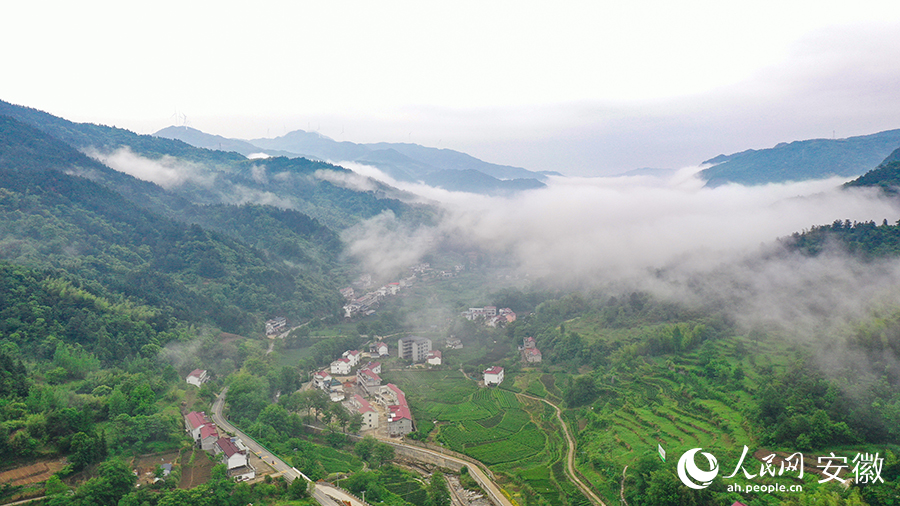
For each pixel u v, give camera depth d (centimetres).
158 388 17525
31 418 12419
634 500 12669
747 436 14312
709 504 11581
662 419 16450
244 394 17462
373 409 18825
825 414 13475
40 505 10500
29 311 18750
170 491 11450
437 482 13575
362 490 12850
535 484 14500
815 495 11038
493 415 19638
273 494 11981
